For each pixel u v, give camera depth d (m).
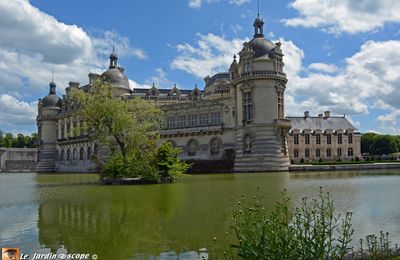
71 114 114.38
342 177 51.59
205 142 85.94
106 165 50.88
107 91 53.44
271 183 42.91
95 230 18.97
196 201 28.27
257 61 75.56
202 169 82.12
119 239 17.12
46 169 126.94
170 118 92.06
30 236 18.06
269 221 11.34
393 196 29.16
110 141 53.50
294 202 25.73
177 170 51.97
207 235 17.33
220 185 42.28
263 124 74.38
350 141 113.12
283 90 78.12
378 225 18.78
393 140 142.12
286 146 77.00
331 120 115.00
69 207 26.95
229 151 81.12
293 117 113.38
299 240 10.84
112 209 25.42
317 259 10.38
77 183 52.72
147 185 45.44
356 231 17.59
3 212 25.23
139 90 109.75
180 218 21.38
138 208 25.55
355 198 28.09
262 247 10.55
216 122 85.12
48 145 128.12
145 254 14.92
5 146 193.62
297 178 51.00
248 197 29.25
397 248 13.27
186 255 14.63
